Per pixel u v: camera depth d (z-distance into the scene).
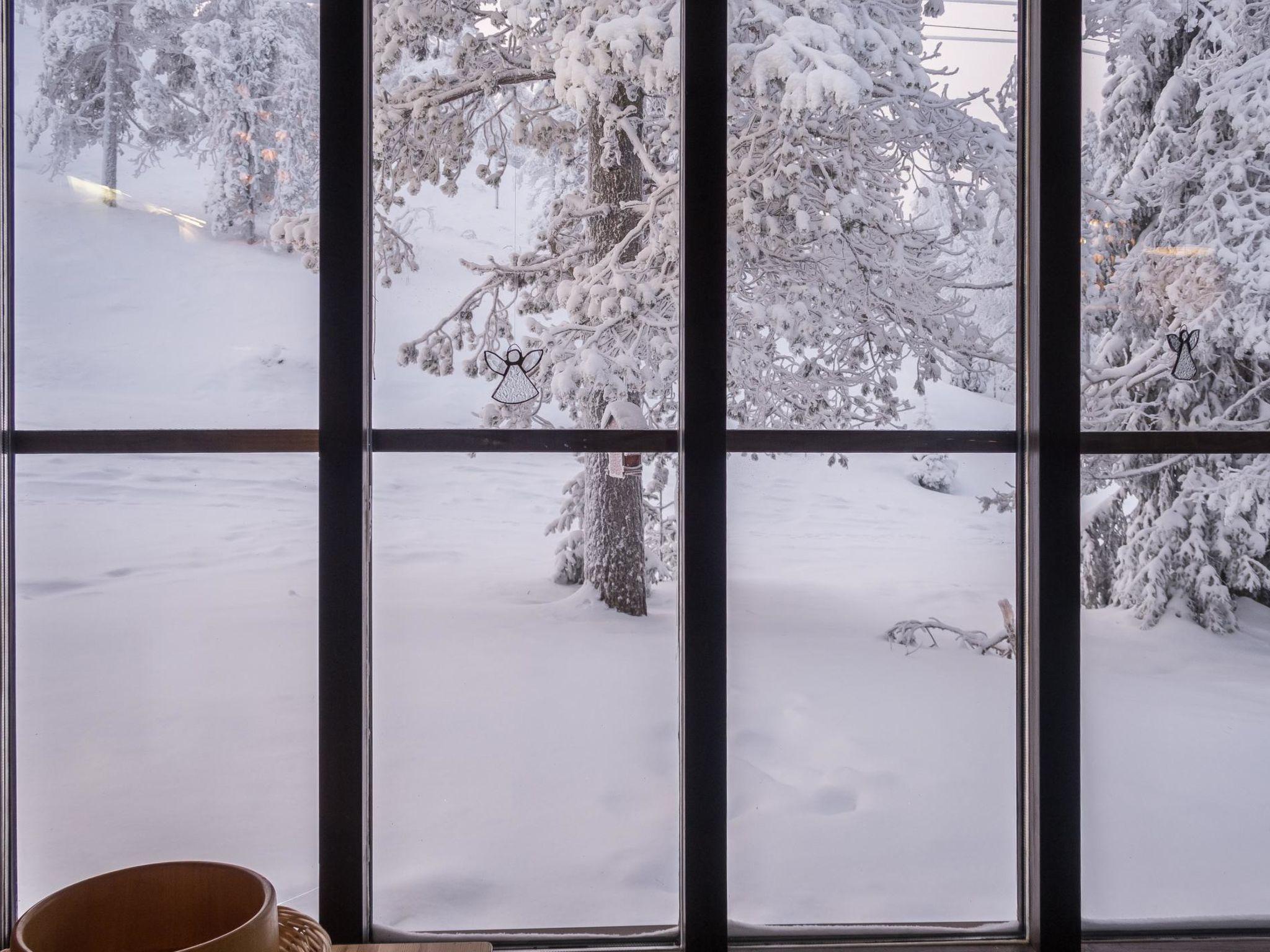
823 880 2.17
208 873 0.85
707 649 1.87
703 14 1.86
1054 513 1.93
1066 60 1.92
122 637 2.15
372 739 2.03
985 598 2.25
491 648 2.26
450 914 2.10
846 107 2.27
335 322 1.83
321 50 1.83
